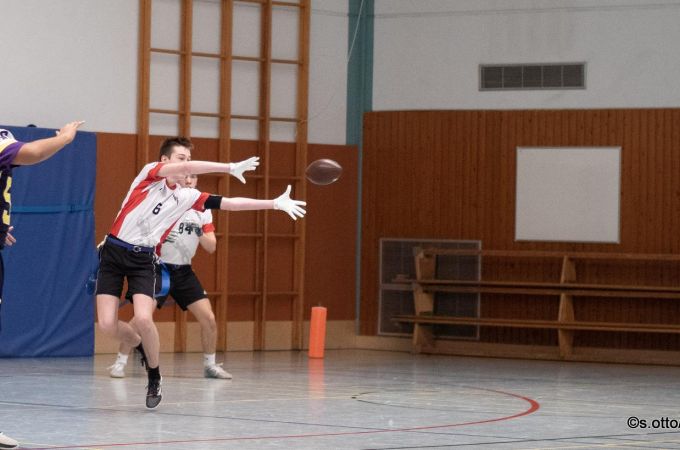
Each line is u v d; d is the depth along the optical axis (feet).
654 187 58.49
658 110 58.49
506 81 60.85
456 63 61.62
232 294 59.31
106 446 23.03
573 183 59.67
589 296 59.21
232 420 28.32
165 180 29.86
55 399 33.01
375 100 63.00
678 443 25.30
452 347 61.26
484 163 61.05
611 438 26.04
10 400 32.63
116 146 55.62
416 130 62.13
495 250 59.77
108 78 55.62
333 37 62.64
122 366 41.32
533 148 60.29
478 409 32.50
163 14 57.57
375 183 62.90
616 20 59.21
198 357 54.03
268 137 60.03
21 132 51.67
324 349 61.62
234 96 59.88
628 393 39.68
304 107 61.21
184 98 57.72
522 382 43.65
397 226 62.44
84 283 53.62
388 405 33.06
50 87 54.08
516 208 60.49
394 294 62.44
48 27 54.03
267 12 60.08
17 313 51.70
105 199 55.26
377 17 63.05
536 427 28.04
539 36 60.34
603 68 59.41
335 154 62.64
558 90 60.03
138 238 29.99
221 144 59.00
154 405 30.14
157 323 57.21
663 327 55.98
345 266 62.95
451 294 61.62
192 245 40.73
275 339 60.80
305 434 25.73
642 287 56.90
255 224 60.44
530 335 60.03
